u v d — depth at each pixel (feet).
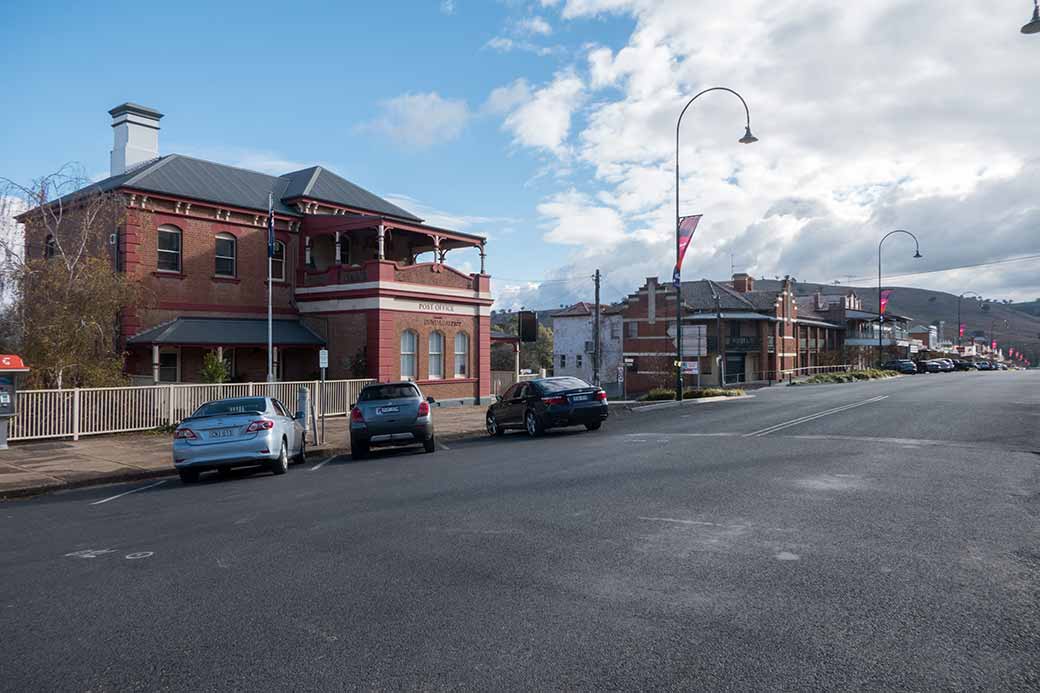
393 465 45.06
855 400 86.58
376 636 15.15
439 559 21.04
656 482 32.65
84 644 15.28
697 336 103.40
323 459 52.11
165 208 81.82
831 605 16.06
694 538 22.35
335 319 90.17
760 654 13.57
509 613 16.24
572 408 58.75
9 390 53.21
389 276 87.04
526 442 55.47
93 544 25.21
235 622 16.33
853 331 261.65
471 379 99.30
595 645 14.24
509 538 23.26
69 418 57.62
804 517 24.77
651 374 182.50
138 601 18.15
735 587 17.49
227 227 87.45
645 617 15.67
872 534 22.21
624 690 12.32
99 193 72.43
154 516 30.45
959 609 15.60
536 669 13.24
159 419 62.39
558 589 17.84
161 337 76.59
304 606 17.28
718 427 59.11
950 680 12.33
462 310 98.17
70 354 63.62
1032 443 42.88
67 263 66.18
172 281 82.28
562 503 28.68
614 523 24.80
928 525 23.15
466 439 62.80
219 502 33.42
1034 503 26.25
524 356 264.11
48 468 45.44
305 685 12.92
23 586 19.92
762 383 177.17
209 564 21.54
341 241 101.65
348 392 78.54
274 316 91.56
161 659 14.34
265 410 43.65
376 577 19.47
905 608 15.75
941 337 510.58
